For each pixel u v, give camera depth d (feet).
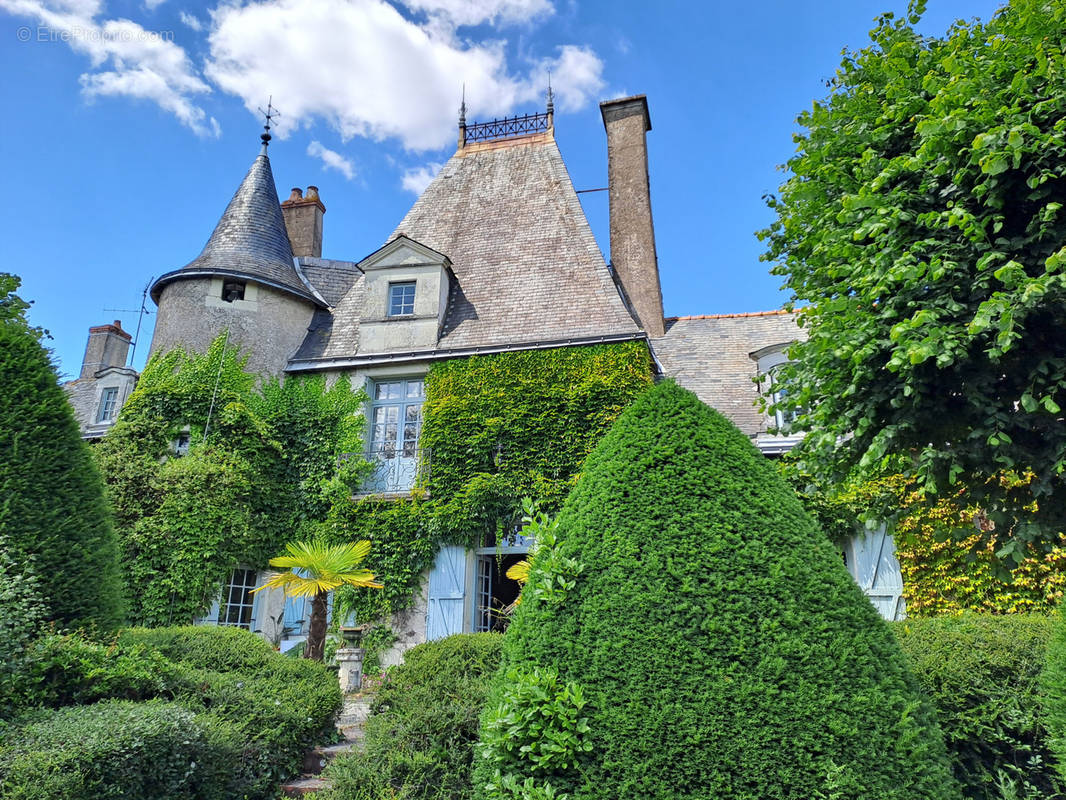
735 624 10.27
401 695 17.84
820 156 21.15
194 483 35.76
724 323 50.85
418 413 41.19
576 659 10.54
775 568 10.72
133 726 13.69
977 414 16.30
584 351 38.52
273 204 48.96
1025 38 16.99
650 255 52.44
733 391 43.37
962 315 16.42
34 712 14.35
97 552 19.29
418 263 43.75
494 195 50.98
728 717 9.61
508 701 10.55
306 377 42.29
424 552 36.50
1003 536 16.70
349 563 30.91
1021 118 15.19
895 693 10.14
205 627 23.44
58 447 19.40
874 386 17.57
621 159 55.98
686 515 11.41
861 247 18.53
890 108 19.12
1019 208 16.67
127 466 36.52
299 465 39.75
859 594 11.10
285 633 37.35
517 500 36.04
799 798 9.11
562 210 47.91
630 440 12.81
